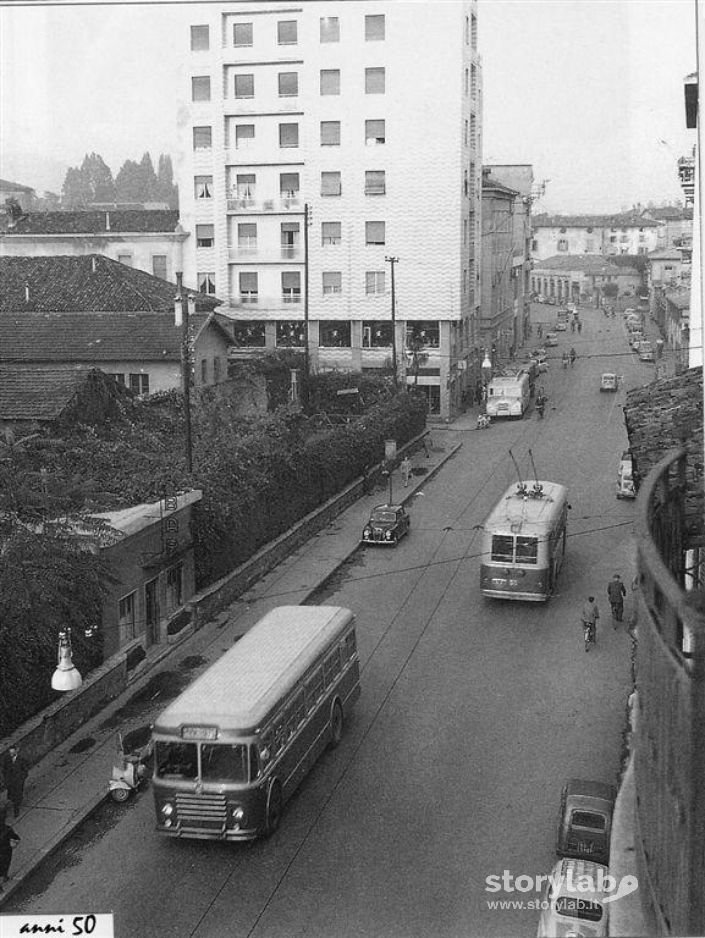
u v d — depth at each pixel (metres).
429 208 52.06
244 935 12.61
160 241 55.62
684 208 38.22
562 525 28.22
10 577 16.84
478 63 53.53
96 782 17.14
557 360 50.47
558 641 23.66
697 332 22.69
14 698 17.84
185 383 27.50
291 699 16.14
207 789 14.64
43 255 56.72
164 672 22.17
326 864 14.15
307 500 33.75
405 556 30.94
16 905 13.63
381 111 51.16
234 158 53.28
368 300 53.97
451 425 50.59
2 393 31.44
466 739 18.45
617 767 16.92
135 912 13.30
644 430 15.30
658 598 5.29
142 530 22.52
